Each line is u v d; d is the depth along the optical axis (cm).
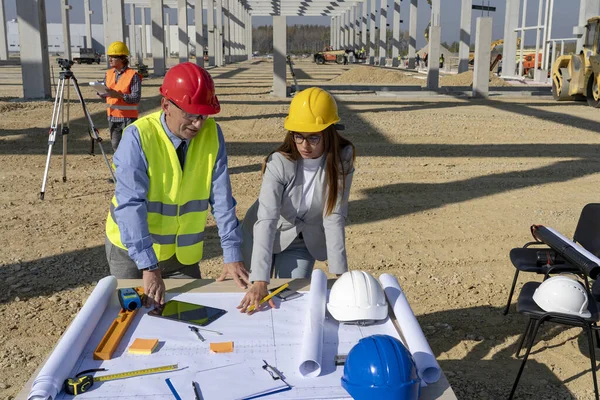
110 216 309
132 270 312
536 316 329
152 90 2039
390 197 773
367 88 2231
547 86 2445
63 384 198
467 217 689
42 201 721
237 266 292
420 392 203
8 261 536
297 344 231
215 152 294
